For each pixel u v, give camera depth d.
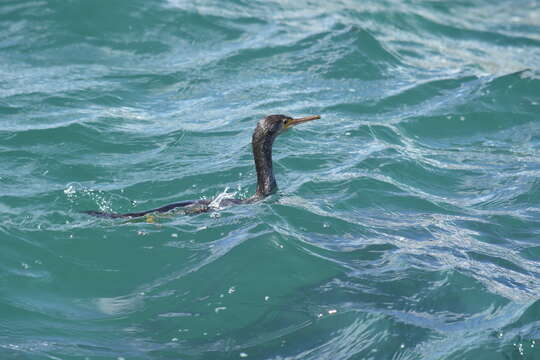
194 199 12.91
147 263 10.32
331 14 24.80
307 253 10.52
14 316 8.99
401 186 13.81
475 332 8.78
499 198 13.53
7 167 13.69
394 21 25.33
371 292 9.60
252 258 10.27
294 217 11.78
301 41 21.78
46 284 9.77
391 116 17.48
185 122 16.52
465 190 13.99
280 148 15.20
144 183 13.45
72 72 19.09
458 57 22.44
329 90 18.83
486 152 15.98
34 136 15.05
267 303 9.34
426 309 9.27
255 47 21.17
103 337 8.65
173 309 9.25
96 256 10.47
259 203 12.25
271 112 17.20
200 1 24.19
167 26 22.05
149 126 16.22
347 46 21.34
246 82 19.11
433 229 11.98
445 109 17.94
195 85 18.84
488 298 9.60
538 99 18.64
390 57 21.36
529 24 27.03
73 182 13.33
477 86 19.38
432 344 8.53
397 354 8.35
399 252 10.88
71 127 15.46
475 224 12.34
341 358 8.27
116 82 18.69
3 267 10.02
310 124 16.61
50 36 20.91
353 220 12.02
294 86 18.97
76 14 21.92
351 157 14.91
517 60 22.50
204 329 8.83
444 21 26.17
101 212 11.65
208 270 10.05
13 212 11.83
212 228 11.22
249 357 8.27
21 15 21.81
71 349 8.35
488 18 27.48
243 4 24.80
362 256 10.66
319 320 8.97
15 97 17.16
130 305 9.36
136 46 20.95
